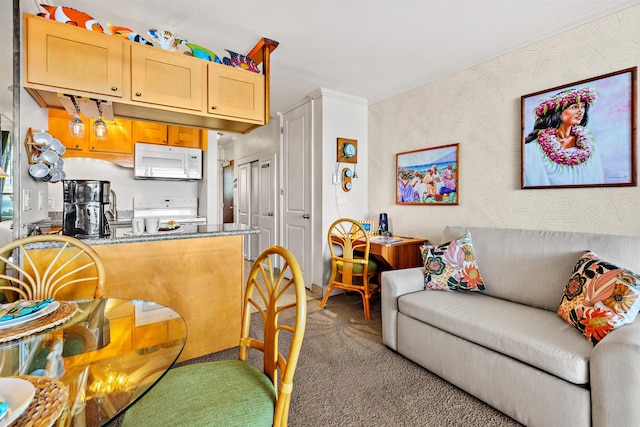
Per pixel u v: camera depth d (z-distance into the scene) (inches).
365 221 144.7
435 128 122.6
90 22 70.2
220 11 83.2
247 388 39.9
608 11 79.0
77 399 28.9
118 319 46.4
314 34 94.7
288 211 167.2
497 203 103.3
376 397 67.0
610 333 49.9
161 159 157.4
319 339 95.2
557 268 73.3
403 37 95.8
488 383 63.1
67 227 69.1
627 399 44.7
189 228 89.1
